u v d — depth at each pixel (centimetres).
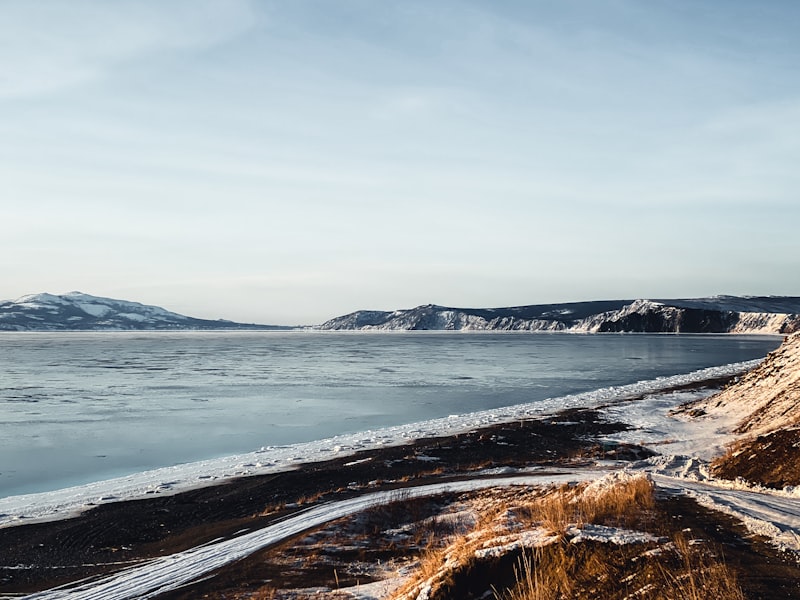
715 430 3978
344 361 12800
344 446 4006
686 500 1310
